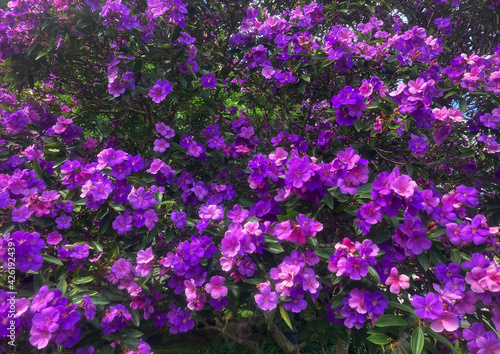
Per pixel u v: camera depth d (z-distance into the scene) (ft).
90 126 5.74
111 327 2.74
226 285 2.92
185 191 3.73
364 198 2.72
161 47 3.72
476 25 5.26
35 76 4.37
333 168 2.77
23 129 4.25
